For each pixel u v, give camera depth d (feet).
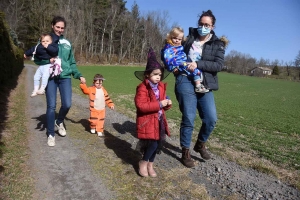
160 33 238.68
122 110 27.02
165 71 11.81
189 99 12.07
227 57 311.27
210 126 12.27
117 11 222.28
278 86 136.05
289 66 315.17
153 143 10.63
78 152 13.38
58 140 15.02
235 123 29.78
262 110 44.83
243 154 15.97
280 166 14.39
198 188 10.44
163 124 11.09
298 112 46.11
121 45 219.82
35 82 13.66
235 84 126.93
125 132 17.98
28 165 11.39
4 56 35.27
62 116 15.42
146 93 10.78
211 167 12.80
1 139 13.98
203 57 11.99
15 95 30.63
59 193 9.48
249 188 10.84
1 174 10.24
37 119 19.69
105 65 187.52
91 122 16.56
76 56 192.03
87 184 10.23
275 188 11.07
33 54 13.55
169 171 11.87
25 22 175.94
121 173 11.30
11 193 9.09
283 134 25.68
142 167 11.00
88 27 207.41
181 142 12.53
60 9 180.96
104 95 16.89
